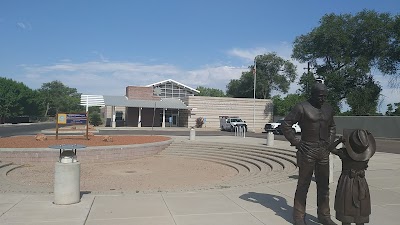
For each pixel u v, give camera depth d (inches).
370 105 1876.2
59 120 967.6
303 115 231.9
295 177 477.7
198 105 2310.5
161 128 2091.5
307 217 255.8
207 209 276.5
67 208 275.3
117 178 581.0
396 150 883.4
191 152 923.4
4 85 2908.5
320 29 1936.5
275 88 3198.8
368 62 1850.4
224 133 1701.5
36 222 238.2
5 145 786.8
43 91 4500.5
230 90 3545.8
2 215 254.5
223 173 649.6
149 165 746.2
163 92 2689.5
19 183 516.1
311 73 1985.7
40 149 719.7
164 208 278.5
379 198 319.9
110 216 255.0
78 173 296.0
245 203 296.8
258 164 716.7
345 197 204.5
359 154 201.2
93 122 2346.2
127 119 2278.5
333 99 1892.2
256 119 2455.7
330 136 237.1
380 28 1836.9
